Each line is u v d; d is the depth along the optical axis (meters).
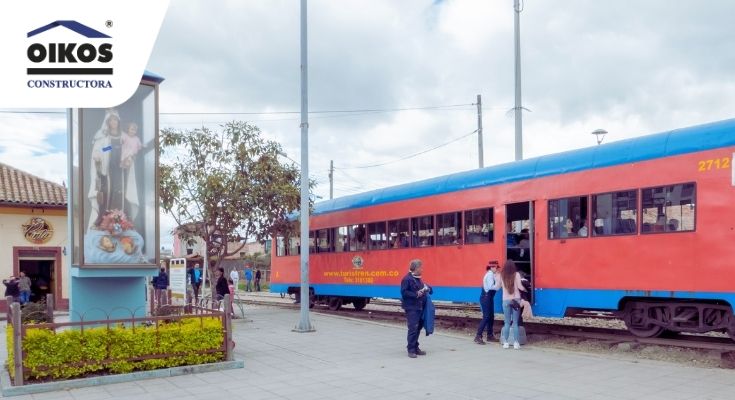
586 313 14.26
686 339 11.41
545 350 11.54
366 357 11.05
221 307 18.38
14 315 8.57
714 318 10.34
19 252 23.89
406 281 11.15
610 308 11.40
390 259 17.55
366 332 14.71
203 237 19.09
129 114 11.12
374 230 18.44
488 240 14.14
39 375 8.68
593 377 8.88
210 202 18.33
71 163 11.12
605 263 11.52
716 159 9.94
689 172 10.30
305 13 15.28
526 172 13.35
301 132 15.26
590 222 11.87
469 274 14.57
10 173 25.06
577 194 12.18
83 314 10.98
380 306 23.89
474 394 7.96
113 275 10.70
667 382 8.41
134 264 10.86
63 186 25.66
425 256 16.09
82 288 11.06
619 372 9.21
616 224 11.42
